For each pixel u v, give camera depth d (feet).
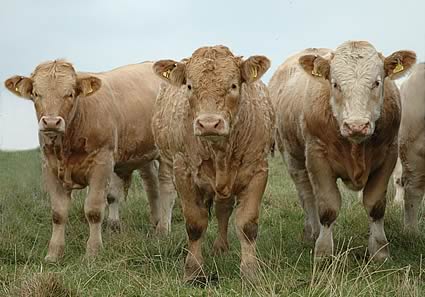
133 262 28.86
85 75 30.32
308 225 31.60
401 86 32.09
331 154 28.60
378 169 28.86
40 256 29.91
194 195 27.58
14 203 36.32
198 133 25.61
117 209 33.86
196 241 27.71
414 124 31.14
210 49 26.58
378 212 28.94
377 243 28.84
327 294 25.13
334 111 27.78
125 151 32.73
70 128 30.12
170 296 25.85
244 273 26.86
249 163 27.12
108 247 30.01
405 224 31.71
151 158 33.83
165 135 28.48
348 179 28.94
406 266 27.50
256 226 27.27
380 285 26.14
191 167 27.35
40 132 30.30
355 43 28.02
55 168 30.35
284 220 33.65
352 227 31.63
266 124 27.37
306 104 28.96
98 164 30.66
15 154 66.18
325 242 28.73
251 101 27.12
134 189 38.99
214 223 33.04
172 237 30.58
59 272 27.07
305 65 28.43
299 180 31.81
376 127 28.04
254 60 26.48
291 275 26.55
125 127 32.48
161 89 29.66
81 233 32.12
